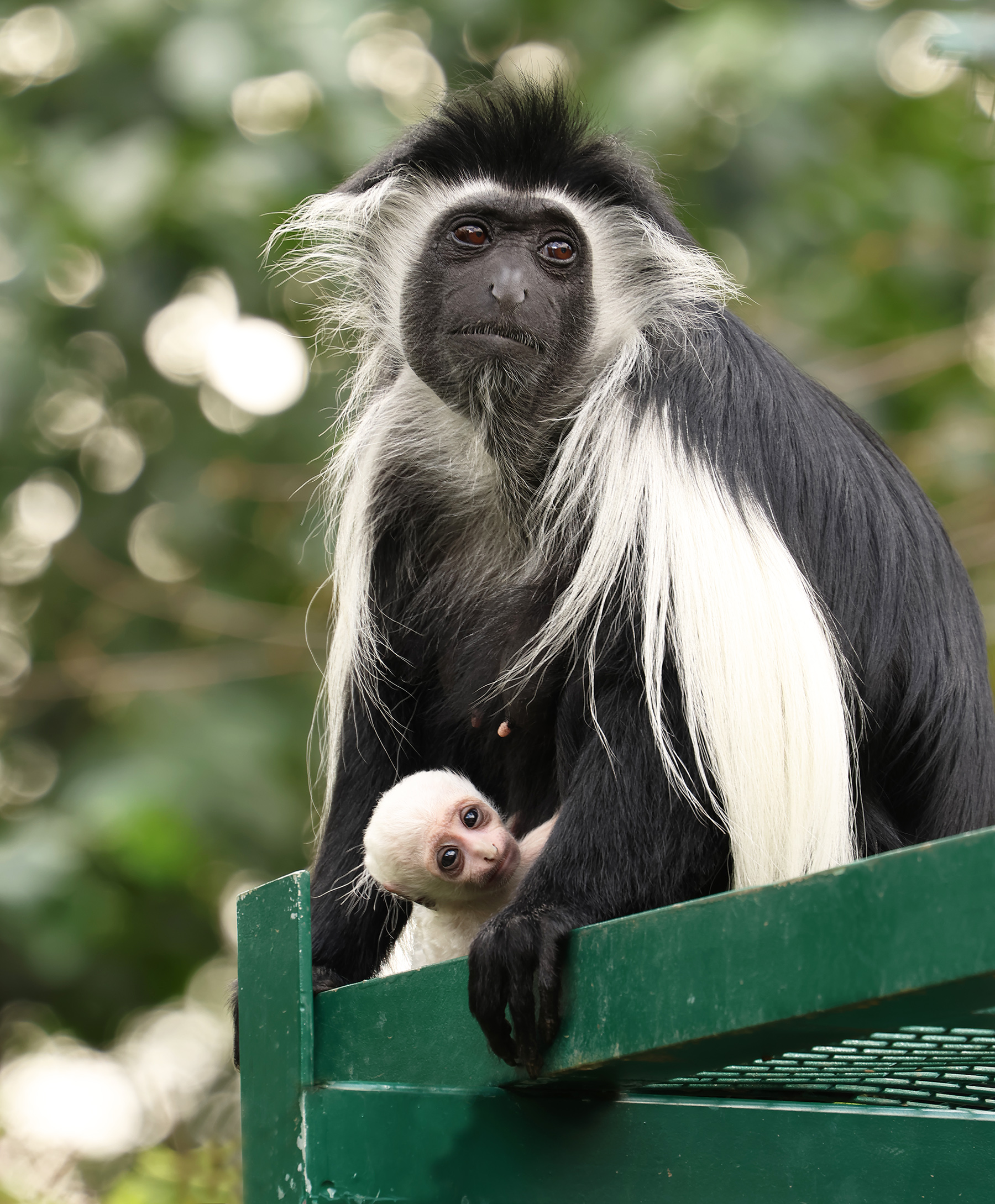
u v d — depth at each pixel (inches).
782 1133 153.6
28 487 491.5
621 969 149.7
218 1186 290.4
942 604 237.0
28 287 405.7
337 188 290.2
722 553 199.6
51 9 440.5
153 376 471.2
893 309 481.7
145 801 402.6
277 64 406.0
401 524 257.1
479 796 227.9
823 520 219.6
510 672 229.0
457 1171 166.4
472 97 273.0
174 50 402.3
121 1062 508.4
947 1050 158.2
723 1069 172.2
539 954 158.7
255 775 422.0
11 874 389.7
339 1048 176.7
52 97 436.1
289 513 465.4
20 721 482.3
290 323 445.1
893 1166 150.2
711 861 194.5
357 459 260.8
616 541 210.4
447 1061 167.6
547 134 263.6
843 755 196.7
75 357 465.4
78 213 393.7
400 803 226.7
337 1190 171.3
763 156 426.6
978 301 488.7
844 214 446.3
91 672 456.8
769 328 450.3
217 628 457.4
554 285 247.9
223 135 407.8
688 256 252.7
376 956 249.8
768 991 134.0
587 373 248.4
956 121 477.7
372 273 272.7
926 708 227.3
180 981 490.3
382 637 253.3
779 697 193.9
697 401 217.8
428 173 269.9
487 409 244.5
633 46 439.5
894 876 124.6
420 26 463.2
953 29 312.3
